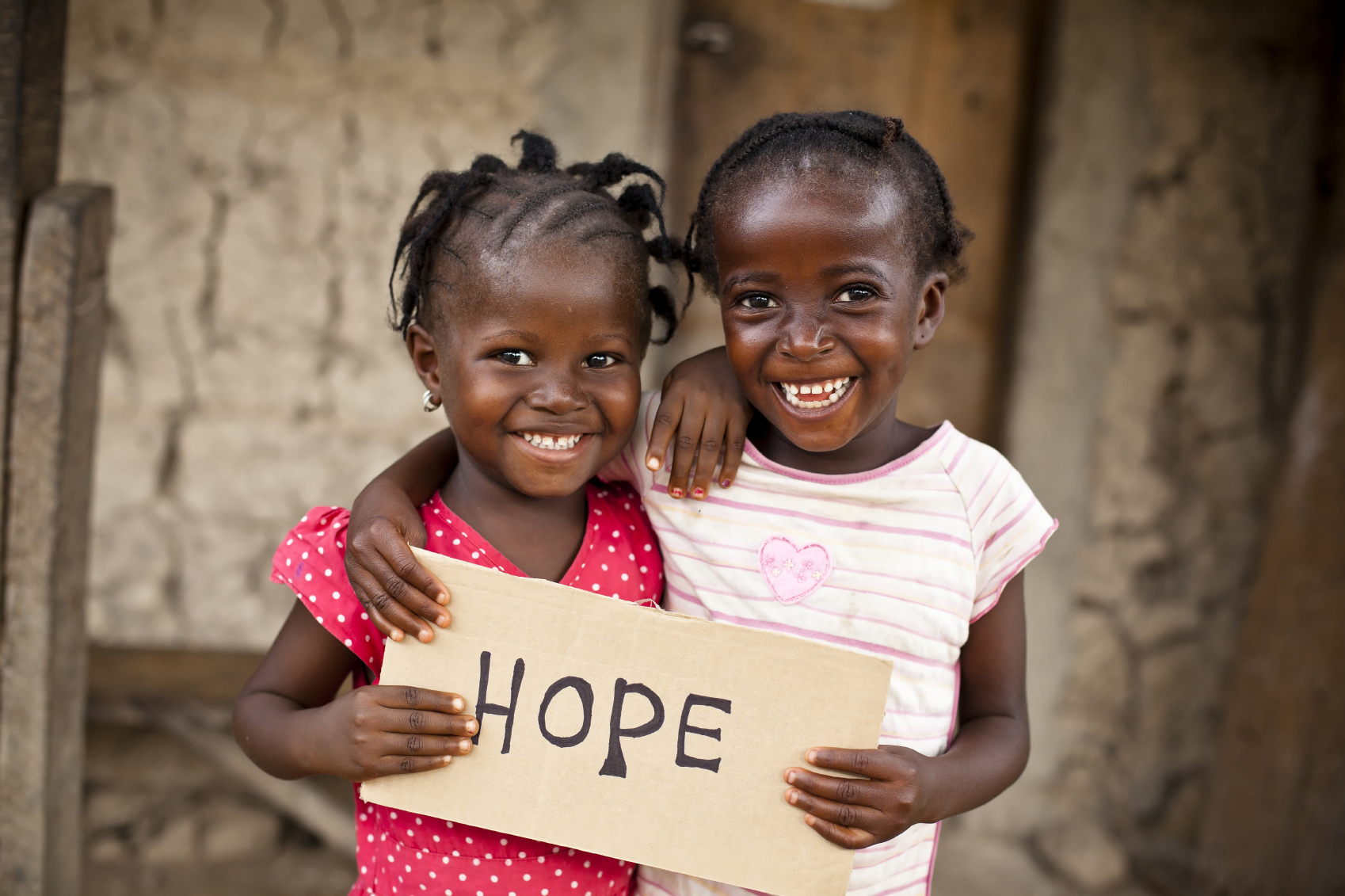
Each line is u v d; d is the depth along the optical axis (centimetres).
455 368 130
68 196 167
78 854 195
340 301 292
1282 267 330
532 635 125
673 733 125
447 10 282
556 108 291
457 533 139
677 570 145
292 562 134
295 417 295
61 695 180
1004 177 331
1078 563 340
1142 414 334
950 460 141
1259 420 338
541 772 125
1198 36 315
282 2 275
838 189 122
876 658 122
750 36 311
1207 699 348
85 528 183
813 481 141
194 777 339
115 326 283
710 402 140
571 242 127
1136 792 351
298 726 128
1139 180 322
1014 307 332
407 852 135
